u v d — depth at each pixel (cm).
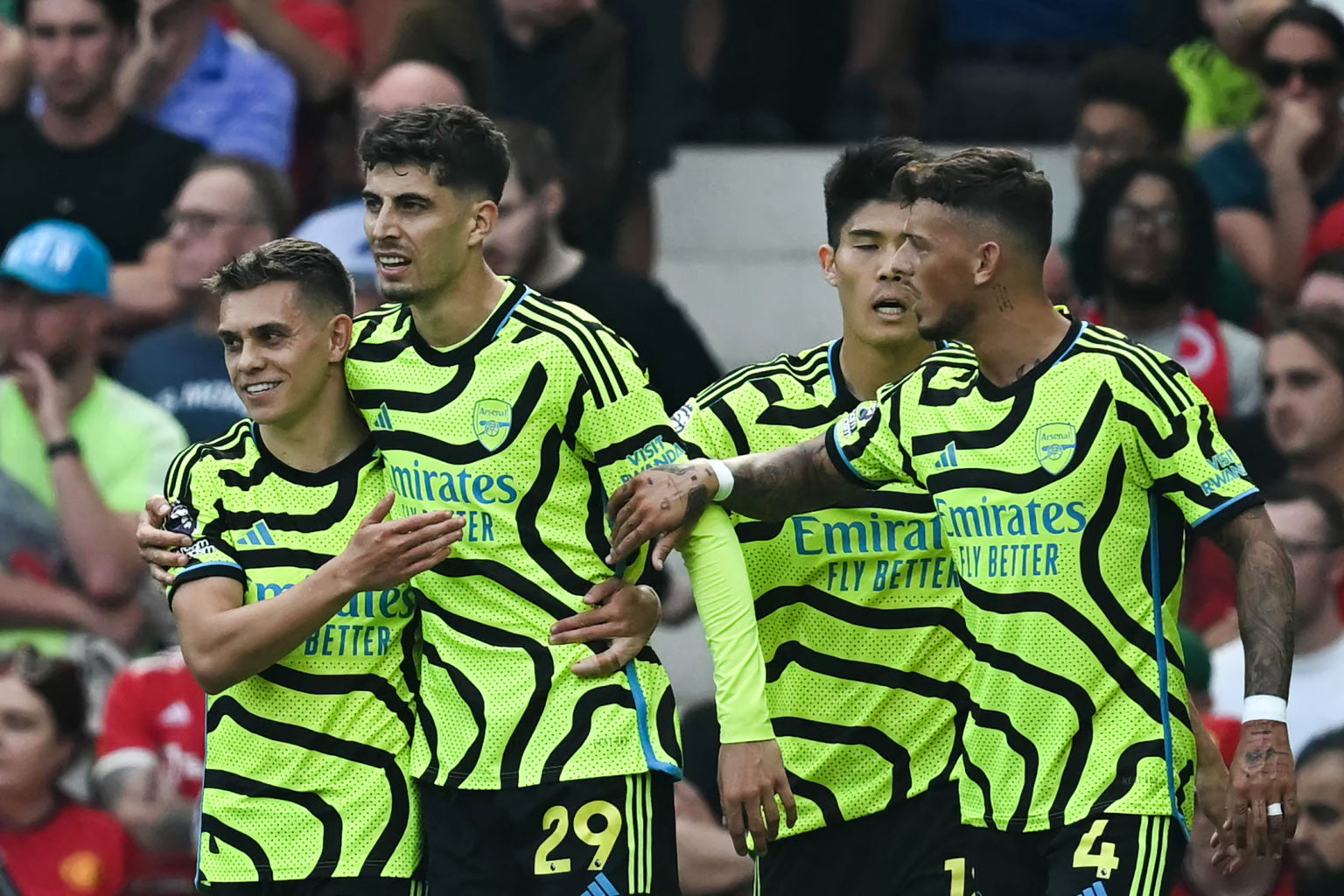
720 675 1752
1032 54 3541
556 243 2622
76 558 2614
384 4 3181
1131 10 3516
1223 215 3025
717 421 1920
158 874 2459
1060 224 3247
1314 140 3056
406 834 1775
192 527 1778
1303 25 3038
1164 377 1667
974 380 1722
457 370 1739
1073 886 1659
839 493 1806
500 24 3028
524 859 1742
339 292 1764
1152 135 2945
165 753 2462
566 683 1731
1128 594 1675
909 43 3441
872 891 1927
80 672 2472
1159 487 1675
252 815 1766
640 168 3116
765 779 1744
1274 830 1614
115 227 2952
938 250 1684
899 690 1900
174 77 3062
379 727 1766
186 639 1738
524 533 1731
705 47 3428
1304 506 2444
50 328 2630
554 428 1733
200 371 2738
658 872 1747
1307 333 2639
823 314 3300
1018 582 1688
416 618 1780
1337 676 2427
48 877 2409
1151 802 1656
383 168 1714
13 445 2633
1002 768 1706
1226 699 2444
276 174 2828
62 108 2938
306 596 1691
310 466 1780
